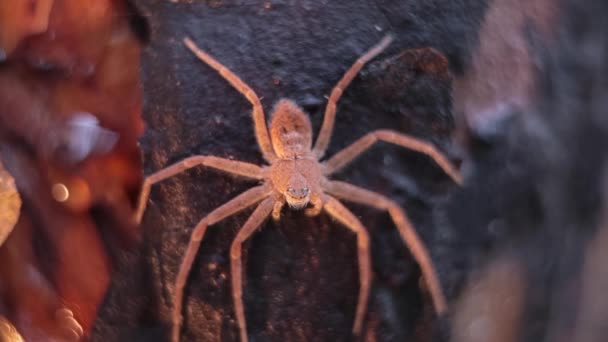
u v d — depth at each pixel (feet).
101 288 0.87
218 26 0.86
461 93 0.86
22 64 0.88
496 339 0.88
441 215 0.85
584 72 0.91
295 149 0.85
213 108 0.85
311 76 0.86
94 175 0.87
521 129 0.87
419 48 0.86
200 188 0.86
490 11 0.87
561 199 0.89
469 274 0.86
